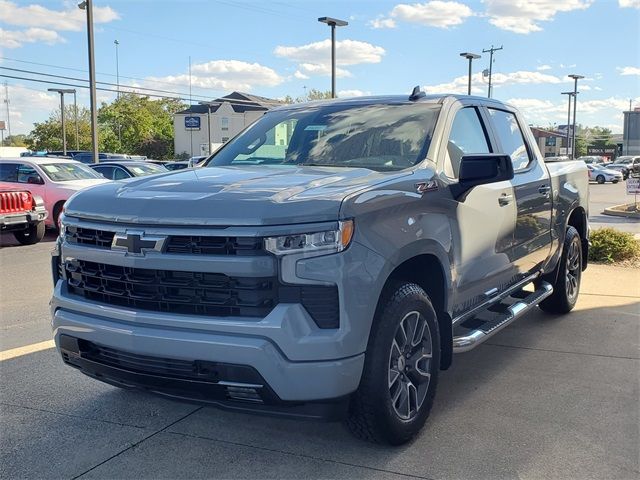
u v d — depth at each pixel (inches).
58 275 148.3
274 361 114.9
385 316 129.3
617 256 382.6
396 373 135.3
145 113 3814.0
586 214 269.1
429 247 142.0
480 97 200.1
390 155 159.8
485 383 179.8
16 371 191.8
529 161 219.1
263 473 129.7
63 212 143.6
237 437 146.2
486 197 172.6
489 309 202.5
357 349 120.3
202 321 118.5
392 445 137.9
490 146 190.9
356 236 120.7
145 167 751.7
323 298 117.3
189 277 121.0
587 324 242.7
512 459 134.4
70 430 150.7
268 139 183.6
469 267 163.9
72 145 3324.3
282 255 115.6
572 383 179.5
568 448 139.3
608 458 134.8
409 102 179.3
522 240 200.4
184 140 3535.9
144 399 169.8
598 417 155.8
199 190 129.4
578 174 260.8
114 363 130.0
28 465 133.8
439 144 160.9
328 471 130.0
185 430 150.3
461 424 151.8
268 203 118.3
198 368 119.7
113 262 127.7
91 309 132.0
